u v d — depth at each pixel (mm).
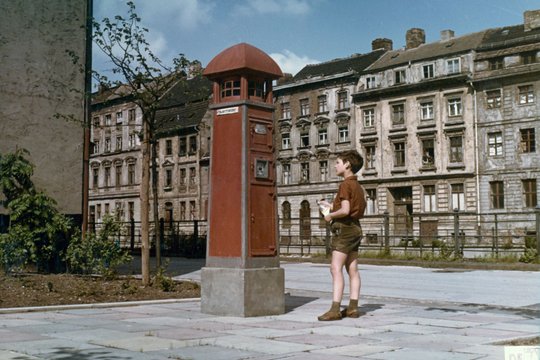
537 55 48656
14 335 6785
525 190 48781
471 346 5875
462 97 51750
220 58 9008
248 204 8648
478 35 54406
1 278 12148
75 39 16828
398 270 20922
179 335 6746
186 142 66062
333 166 59125
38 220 14602
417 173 53656
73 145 16641
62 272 15438
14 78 15898
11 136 15773
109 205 75062
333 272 8180
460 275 18250
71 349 5848
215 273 8742
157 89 13094
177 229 32438
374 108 56719
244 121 8750
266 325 7590
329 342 6184
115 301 10367
